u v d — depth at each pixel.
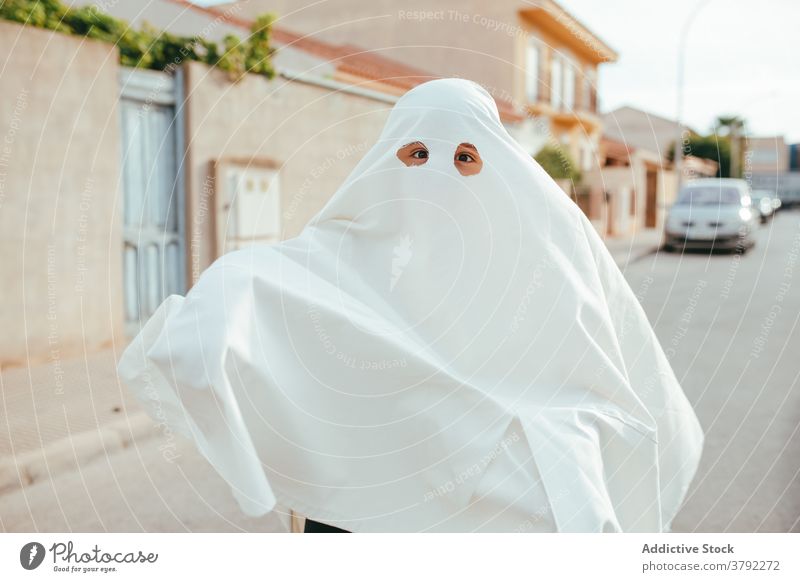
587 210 17.12
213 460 1.52
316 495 1.69
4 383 5.13
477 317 1.82
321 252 1.82
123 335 6.33
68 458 4.04
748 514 3.41
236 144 7.32
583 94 17.28
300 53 9.66
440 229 1.86
